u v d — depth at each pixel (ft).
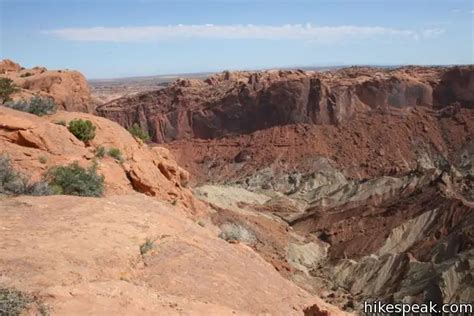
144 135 135.23
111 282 36.50
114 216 50.96
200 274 44.21
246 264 53.06
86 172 78.59
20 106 98.78
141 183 94.79
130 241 45.37
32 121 80.79
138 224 50.01
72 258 38.55
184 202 116.06
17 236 41.65
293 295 50.29
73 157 81.87
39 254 38.04
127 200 61.31
